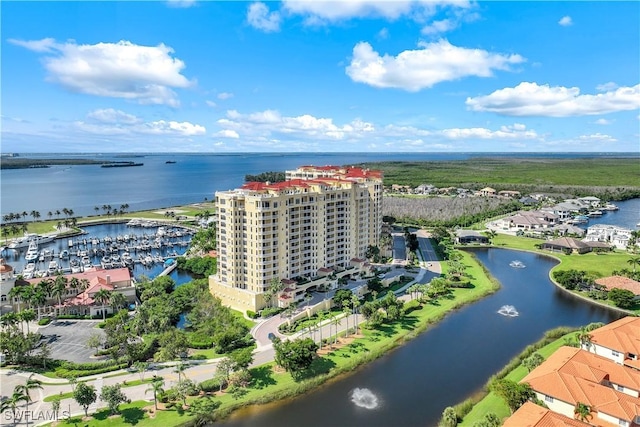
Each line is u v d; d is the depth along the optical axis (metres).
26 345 123.75
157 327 143.12
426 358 128.62
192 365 123.19
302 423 97.75
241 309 165.50
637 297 171.88
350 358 126.75
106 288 169.38
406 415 100.69
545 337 141.38
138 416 98.69
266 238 165.88
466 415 98.69
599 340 119.88
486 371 120.88
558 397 93.56
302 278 182.12
